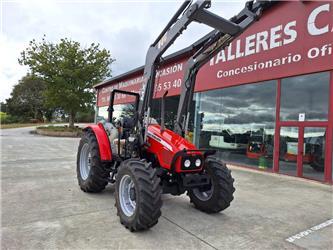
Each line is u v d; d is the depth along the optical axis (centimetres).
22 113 4588
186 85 443
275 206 486
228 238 336
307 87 823
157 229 351
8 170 691
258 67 963
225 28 345
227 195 400
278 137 902
